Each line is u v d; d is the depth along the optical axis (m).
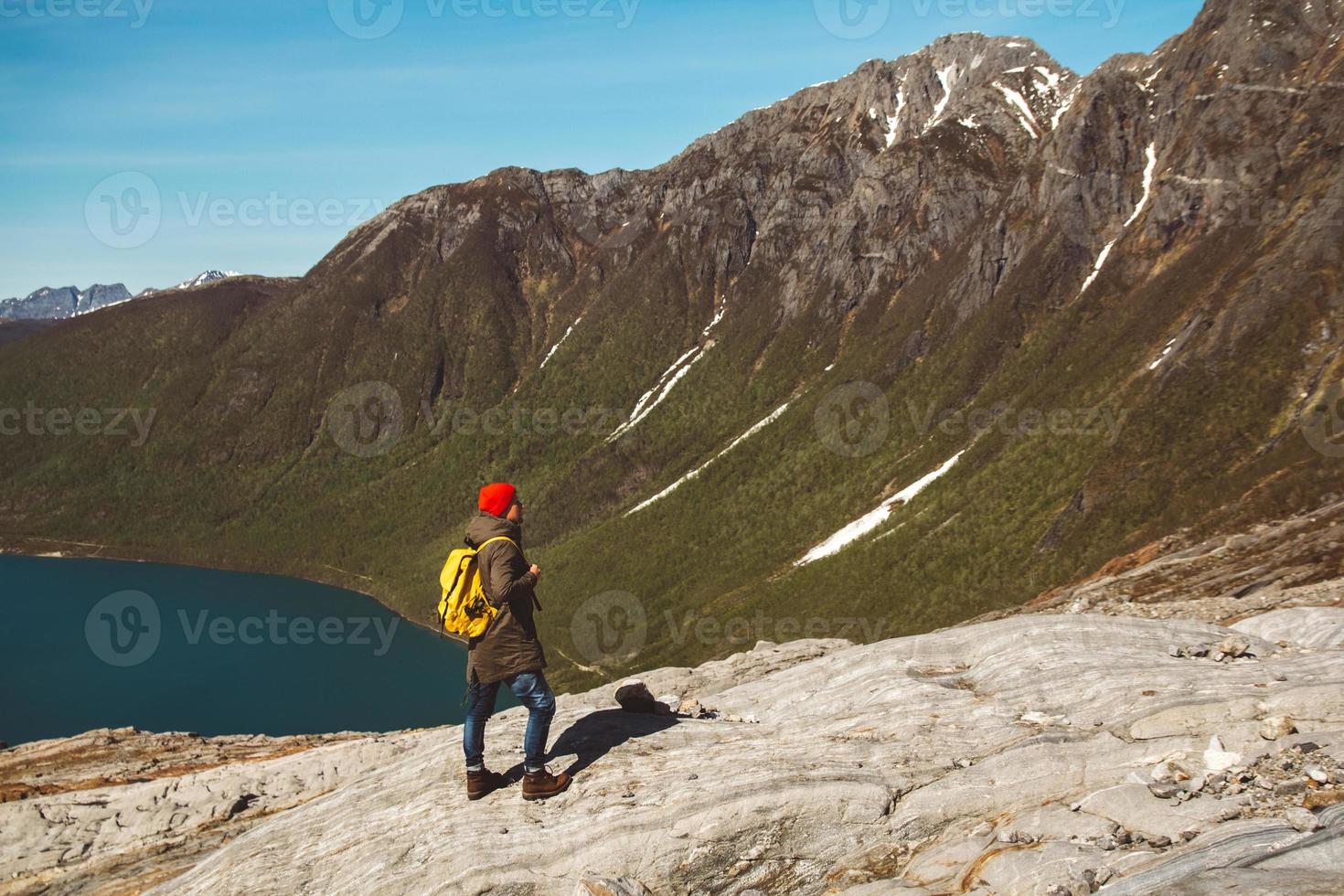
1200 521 56.75
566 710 12.27
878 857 8.59
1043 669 11.60
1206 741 8.83
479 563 9.29
